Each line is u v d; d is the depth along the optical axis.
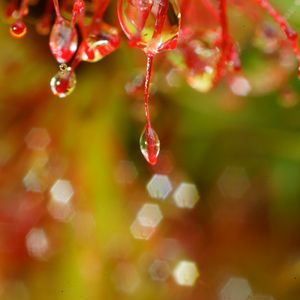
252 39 0.05
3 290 0.05
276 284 0.05
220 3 0.05
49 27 0.05
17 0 0.05
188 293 0.05
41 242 0.05
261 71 0.05
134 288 0.05
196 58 0.05
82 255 0.05
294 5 0.05
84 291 0.05
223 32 0.05
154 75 0.05
